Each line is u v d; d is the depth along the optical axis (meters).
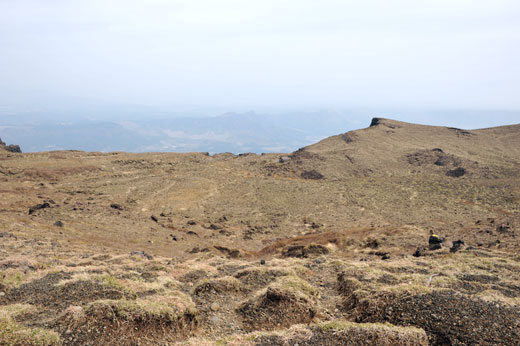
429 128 174.12
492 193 76.62
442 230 44.00
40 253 28.39
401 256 30.05
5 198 63.25
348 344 10.13
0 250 27.36
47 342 9.63
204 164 129.25
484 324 10.53
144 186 92.38
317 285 19.66
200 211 71.56
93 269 19.88
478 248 30.39
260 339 10.67
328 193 85.44
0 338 9.37
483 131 171.00
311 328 11.29
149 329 11.26
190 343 10.47
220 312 14.36
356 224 56.41
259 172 124.69
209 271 21.84
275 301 14.41
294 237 48.53
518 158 124.19
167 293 16.03
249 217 66.94
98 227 48.59
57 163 108.50
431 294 13.31
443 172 113.50
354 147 141.38
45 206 58.31
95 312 11.13
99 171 108.00
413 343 10.07
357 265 22.91
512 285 17.80
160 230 53.62
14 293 14.54
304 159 129.88
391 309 12.74
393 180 98.62
